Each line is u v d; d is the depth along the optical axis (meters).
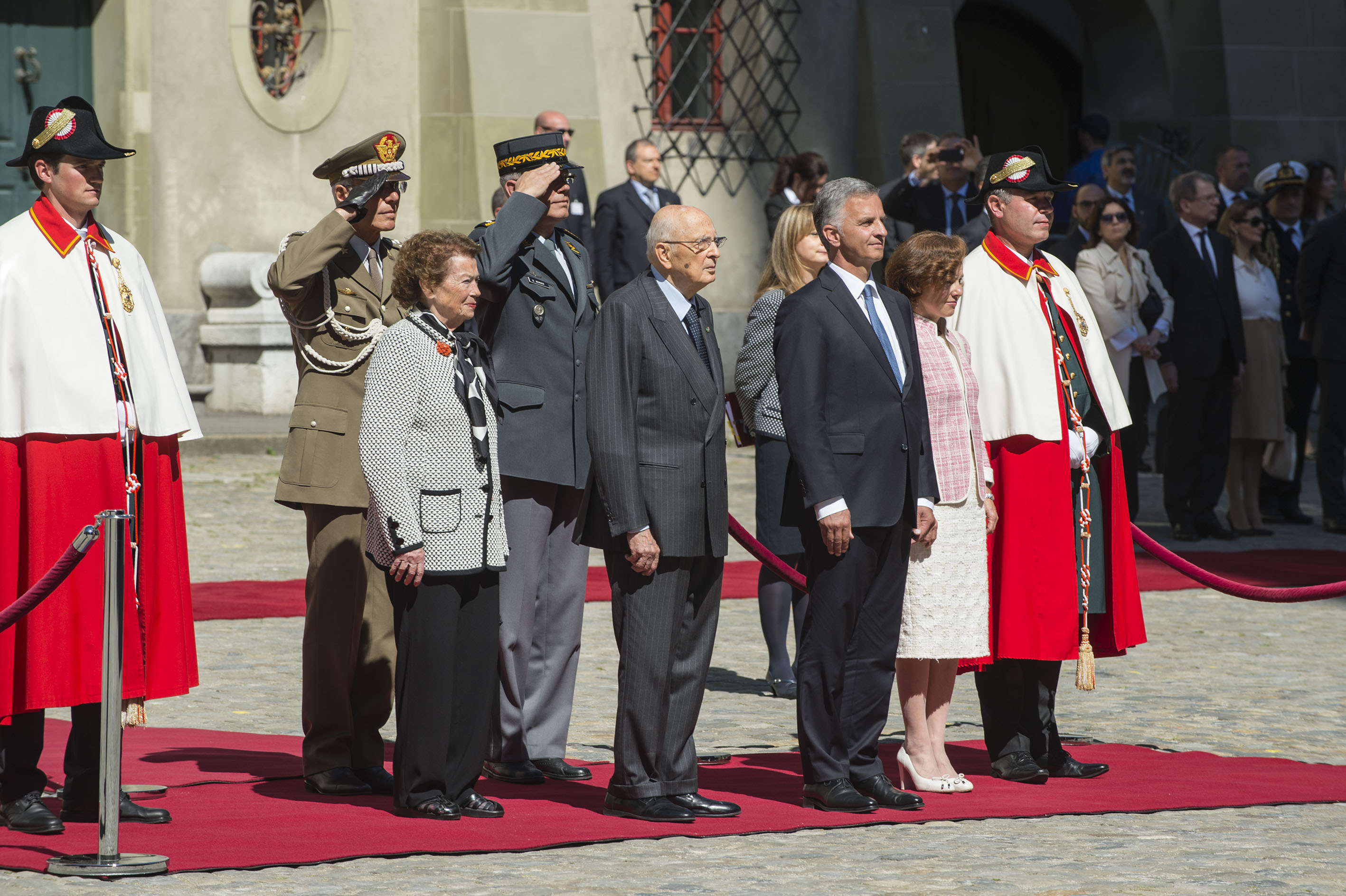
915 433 19.02
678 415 18.22
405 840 17.09
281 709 24.53
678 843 17.27
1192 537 41.97
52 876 15.78
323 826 17.80
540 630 21.41
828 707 18.89
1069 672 28.30
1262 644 30.86
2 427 17.42
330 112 58.69
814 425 18.53
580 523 18.78
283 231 58.28
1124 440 40.38
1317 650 30.36
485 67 58.28
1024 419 21.05
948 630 19.66
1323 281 43.62
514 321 21.09
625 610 18.42
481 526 18.36
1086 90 73.19
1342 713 25.30
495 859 16.47
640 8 61.47
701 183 62.34
